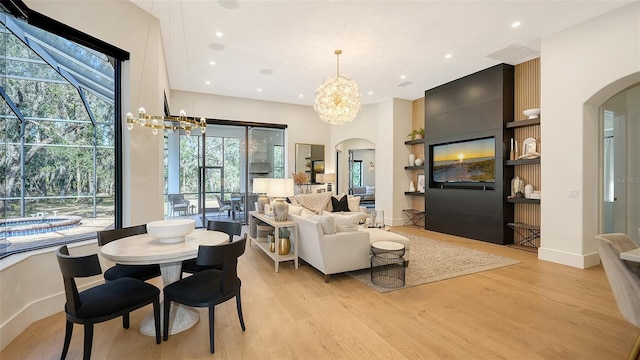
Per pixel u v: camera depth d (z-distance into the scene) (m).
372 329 2.40
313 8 3.46
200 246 2.03
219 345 2.17
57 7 2.70
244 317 2.61
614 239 2.14
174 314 2.47
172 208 6.75
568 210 4.01
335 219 3.69
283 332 2.36
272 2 3.36
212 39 4.23
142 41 3.48
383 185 7.72
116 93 3.34
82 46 3.05
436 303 2.88
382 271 3.84
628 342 2.19
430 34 4.11
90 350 1.85
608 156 4.63
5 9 2.30
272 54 4.75
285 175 7.97
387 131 7.59
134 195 3.38
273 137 7.98
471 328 2.41
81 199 3.16
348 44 4.41
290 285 3.38
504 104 5.22
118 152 3.33
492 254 4.62
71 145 3.09
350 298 3.01
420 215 7.57
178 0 3.31
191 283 2.25
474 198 5.71
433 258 4.40
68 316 1.85
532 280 3.48
